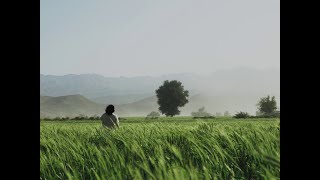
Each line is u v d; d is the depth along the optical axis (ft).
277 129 22.21
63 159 17.76
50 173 16.21
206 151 16.37
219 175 13.83
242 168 15.71
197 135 21.26
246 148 17.46
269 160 8.98
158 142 19.11
